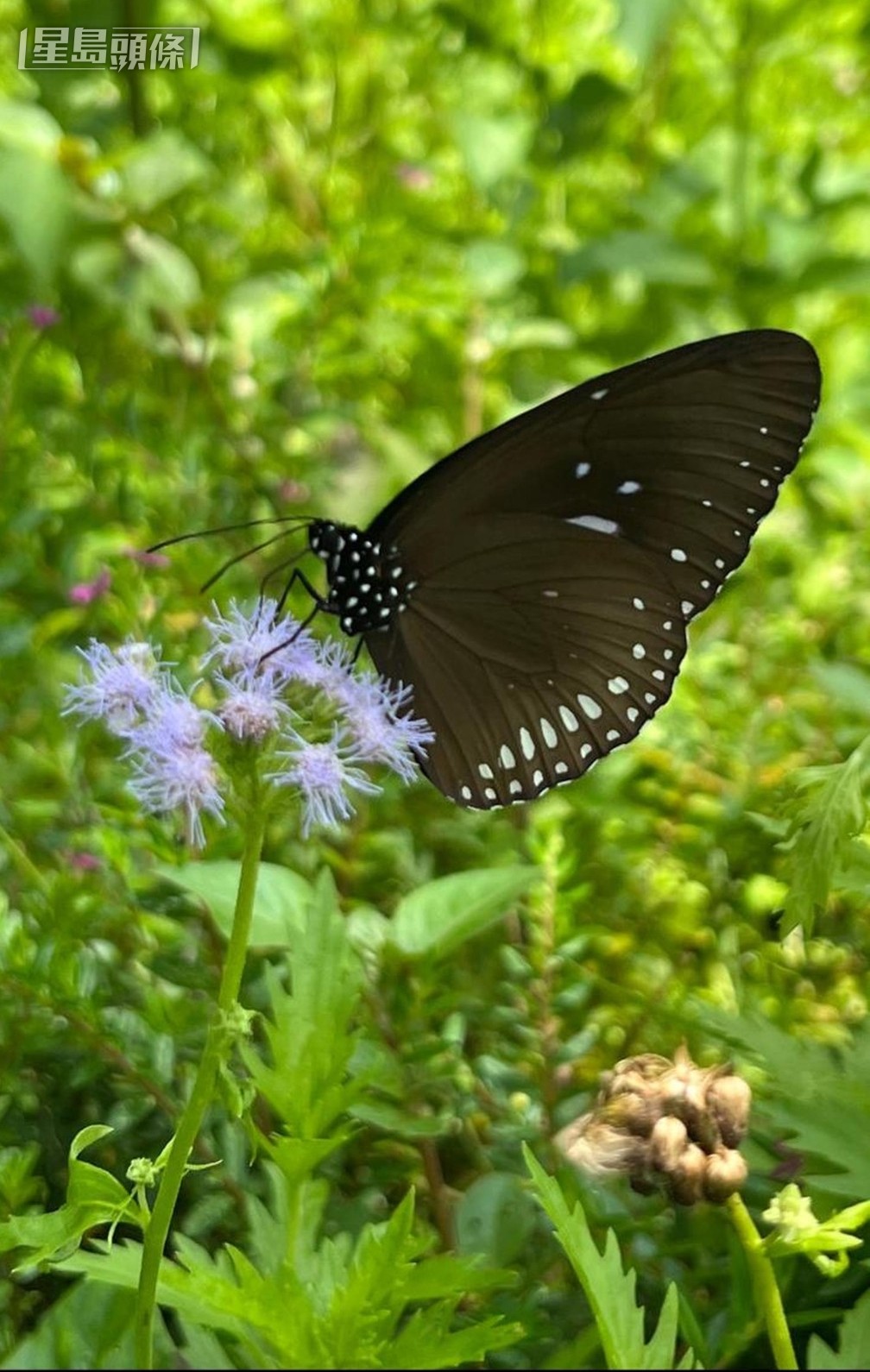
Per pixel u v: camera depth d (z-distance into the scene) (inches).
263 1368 10.0
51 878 12.5
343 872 13.0
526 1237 11.2
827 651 14.9
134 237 15.7
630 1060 10.8
